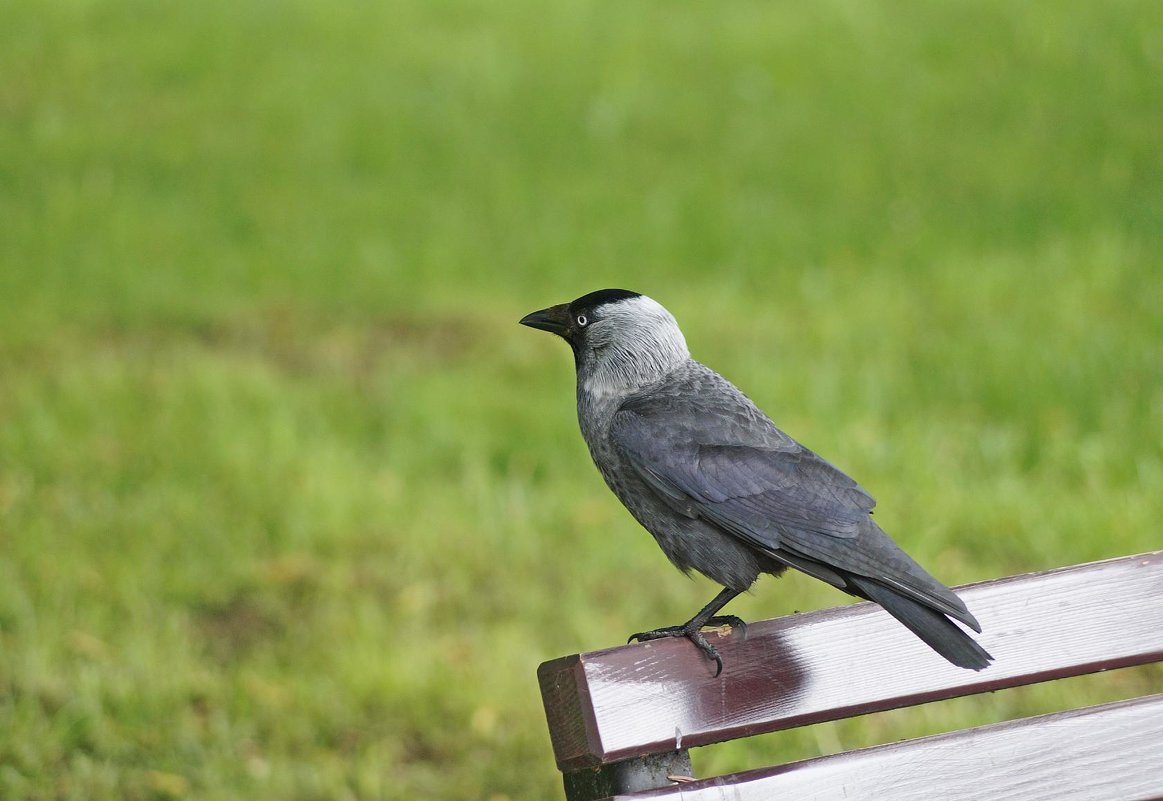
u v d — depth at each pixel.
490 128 22.45
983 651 4.15
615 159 21.06
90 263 17.44
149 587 10.08
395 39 26.41
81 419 12.66
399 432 12.86
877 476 11.27
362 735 8.75
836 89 22.81
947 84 22.36
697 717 4.20
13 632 9.43
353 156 21.59
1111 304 14.50
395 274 17.38
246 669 9.24
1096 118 20.42
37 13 27.55
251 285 17.05
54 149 21.62
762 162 20.45
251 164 21.25
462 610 10.12
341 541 10.87
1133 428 11.64
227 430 12.38
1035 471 11.40
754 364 13.62
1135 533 10.09
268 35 26.73
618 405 6.73
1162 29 22.83
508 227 18.81
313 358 14.91
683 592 10.23
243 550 10.64
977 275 15.59
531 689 9.16
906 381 13.16
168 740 8.52
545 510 11.34
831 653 4.34
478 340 15.28
